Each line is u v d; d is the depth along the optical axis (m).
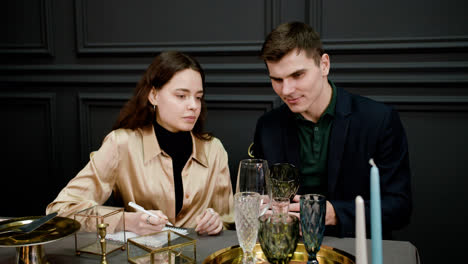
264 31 2.26
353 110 1.46
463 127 2.11
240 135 2.39
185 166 1.50
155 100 1.44
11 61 2.59
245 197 0.90
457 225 2.16
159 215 1.16
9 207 2.71
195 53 2.35
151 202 1.46
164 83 1.38
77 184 1.38
